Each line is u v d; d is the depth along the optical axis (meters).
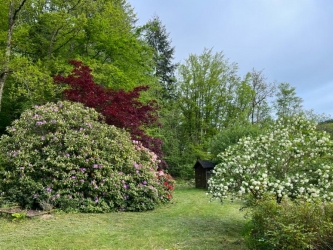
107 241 3.98
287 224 2.98
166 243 3.94
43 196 5.71
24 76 9.43
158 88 16.80
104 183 6.12
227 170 5.00
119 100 8.19
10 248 3.61
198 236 4.31
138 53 13.65
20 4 9.69
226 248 3.73
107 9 12.00
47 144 6.27
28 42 11.62
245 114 19.55
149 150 8.20
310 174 4.75
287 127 5.46
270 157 4.98
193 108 20.33
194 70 20.52
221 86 20.69
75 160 6.08
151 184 6.80
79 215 5.49
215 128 20.39
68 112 6.68
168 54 24.45
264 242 3.09
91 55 13.00
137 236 4.25
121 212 6.04
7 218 5.03
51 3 11.60
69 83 8.07
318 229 2.89
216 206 7.19
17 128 6.51
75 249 3.64
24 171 5.91
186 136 19.88
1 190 5.98
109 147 6.54
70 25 11.32
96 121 7.11
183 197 9.25
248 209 4.98
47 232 4.32
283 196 4.22
